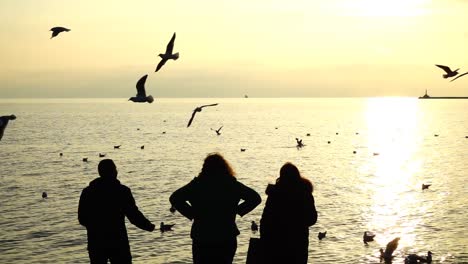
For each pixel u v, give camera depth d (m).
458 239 46.81
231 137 163.25
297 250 11.77
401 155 120.19
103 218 11.67
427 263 40.16
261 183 78.62
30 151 122.69
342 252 43.25
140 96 13.34
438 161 109.19
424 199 66.44
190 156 114.12
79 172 89.69
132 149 128.38
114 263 11.86
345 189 74.00
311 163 104.38
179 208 11.21
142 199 63.97
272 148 131.62
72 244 44.75
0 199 65.06
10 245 44.53
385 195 69.25
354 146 139.75
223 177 11.30
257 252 12.10
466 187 75.88
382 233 48.97
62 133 177.25
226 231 11.08
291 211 11.77
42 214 56.22
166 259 40.59
